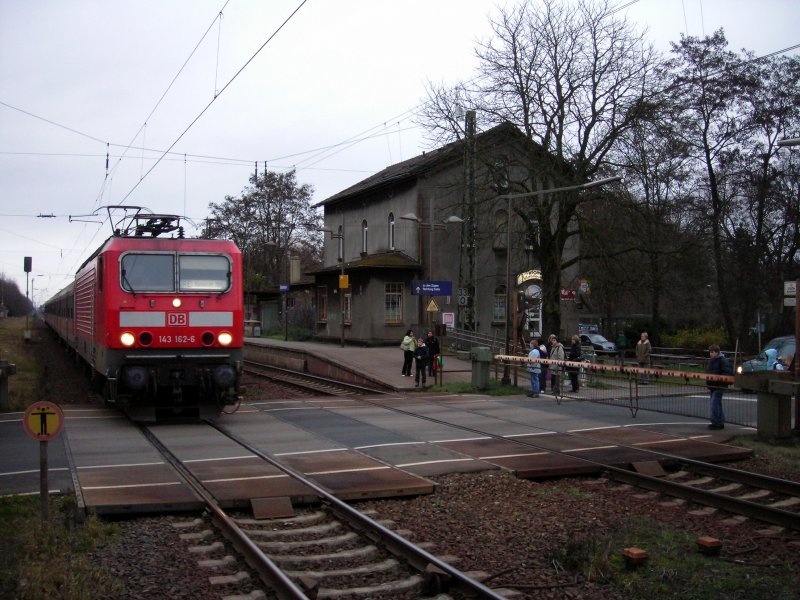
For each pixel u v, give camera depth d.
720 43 36.06
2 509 8.52
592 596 6.61
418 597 6.54
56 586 6.36
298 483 9.86
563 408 18.50
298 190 61.94
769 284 37.06
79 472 10.50
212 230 60.66
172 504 8.73
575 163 28.67
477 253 33.09
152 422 15.72
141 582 6.66
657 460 11.84
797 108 34.59
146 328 15.12
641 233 29.56
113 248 15.20
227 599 6.32
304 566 7.20
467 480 10.61
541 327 32.84
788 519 8.69
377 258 36.12
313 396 22.25
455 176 34.56
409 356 25.52
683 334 42.91
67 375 26.67
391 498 9.67
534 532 8.42
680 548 7.99
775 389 13.72
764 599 6.59
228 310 15.69
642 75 28.58
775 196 35.44
